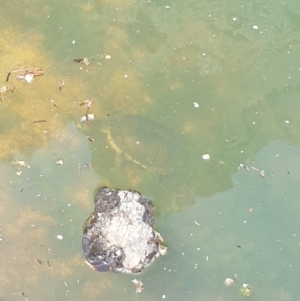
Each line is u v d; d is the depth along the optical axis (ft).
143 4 9.54
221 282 7.61
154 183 8.09
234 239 7.84
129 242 7.50
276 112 8.73
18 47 8.93
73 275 7.55
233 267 7.69
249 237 7.86
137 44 9.14
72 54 8.95
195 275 7.63
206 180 8.17
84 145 8.30
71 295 7.45
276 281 7.64
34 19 9.20
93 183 8.06
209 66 9.04
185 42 9.23
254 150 8.42
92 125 8.43
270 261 7.75
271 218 7.98
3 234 7.72
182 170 8.20
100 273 7.56
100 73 8.84
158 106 8.65
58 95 8.61
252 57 9.18
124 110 8.55
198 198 8.05
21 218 7.82
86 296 7.45
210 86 8.87
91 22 9.27
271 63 9.15
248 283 7.62
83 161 8.19
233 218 7.95
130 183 8.08
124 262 7.47
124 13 9.42
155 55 9.07
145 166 8.12
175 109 8.64
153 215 7.83
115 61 8.96
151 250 7.55
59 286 7.49
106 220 7.62
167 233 7.81
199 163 8.27
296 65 9.16
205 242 7.79
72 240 7.73
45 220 7.83
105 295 7.47
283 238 7.88
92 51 9.00
